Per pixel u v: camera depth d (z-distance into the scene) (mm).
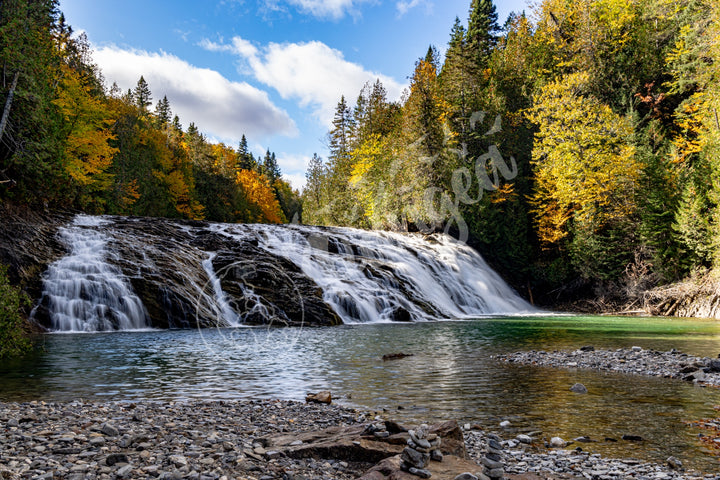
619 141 43406
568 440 6355
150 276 23641
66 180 32469
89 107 40406
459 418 7453
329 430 6043
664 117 48562
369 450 5078
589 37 55406
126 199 53812
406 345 16812
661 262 36812
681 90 45125
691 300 33844
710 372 11172
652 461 5488
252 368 12195
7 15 26500
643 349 15430
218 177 93188
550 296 45062
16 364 12531
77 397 8789
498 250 47969
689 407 8148
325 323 24672
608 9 57406
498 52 75875
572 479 4848
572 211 44625
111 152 42906
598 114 44594
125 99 72812
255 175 129375
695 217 34062
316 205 93188
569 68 59500
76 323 20750
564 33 62281
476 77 60719
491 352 15125
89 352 14719
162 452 4793
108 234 27766
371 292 29828
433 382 10359
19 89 25875
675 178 37969
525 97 61312
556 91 47219
